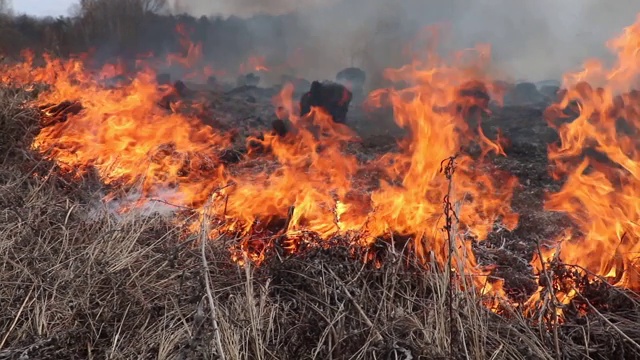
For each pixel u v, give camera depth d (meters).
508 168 5.98
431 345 2.36
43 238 3.40
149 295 2.91
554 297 2.55
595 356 2.46
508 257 3.45
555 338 2.31
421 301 2.77
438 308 2.54
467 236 3.67
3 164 4.66
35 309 2.68
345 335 2.42
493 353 2.34
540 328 2.46
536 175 5.69
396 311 2.61
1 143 4.92
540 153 6.74
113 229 3.42
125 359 2.47
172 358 2.39
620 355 2.39
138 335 2.60
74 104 6.64
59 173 4.61
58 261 3.09
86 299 2.76
